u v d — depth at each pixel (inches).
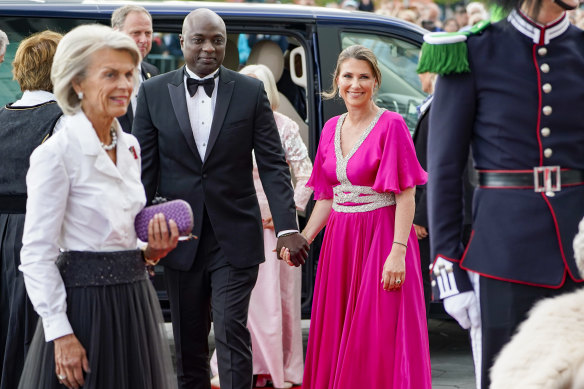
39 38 199.2
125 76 141.5
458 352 296.4
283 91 300.5
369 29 286.2
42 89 197.9
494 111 158.2
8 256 194.4
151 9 272.5
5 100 260.5
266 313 251.1
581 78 157.9
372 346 205.2
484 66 159.0
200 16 203.0
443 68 158.4
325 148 215.6
